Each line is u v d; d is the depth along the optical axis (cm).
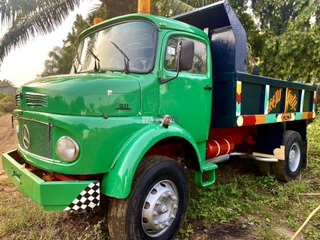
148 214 285
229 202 395
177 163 312
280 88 479
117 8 805
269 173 511
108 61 342
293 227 344
